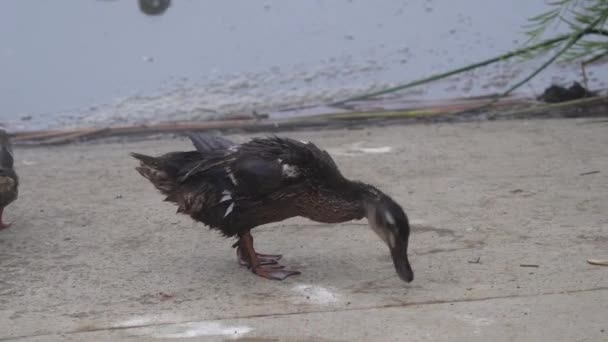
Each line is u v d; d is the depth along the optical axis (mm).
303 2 19547
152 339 6281
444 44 17438
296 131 13469
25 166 11602
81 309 6863
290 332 6344
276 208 7375
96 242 8492
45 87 15766
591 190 9570
